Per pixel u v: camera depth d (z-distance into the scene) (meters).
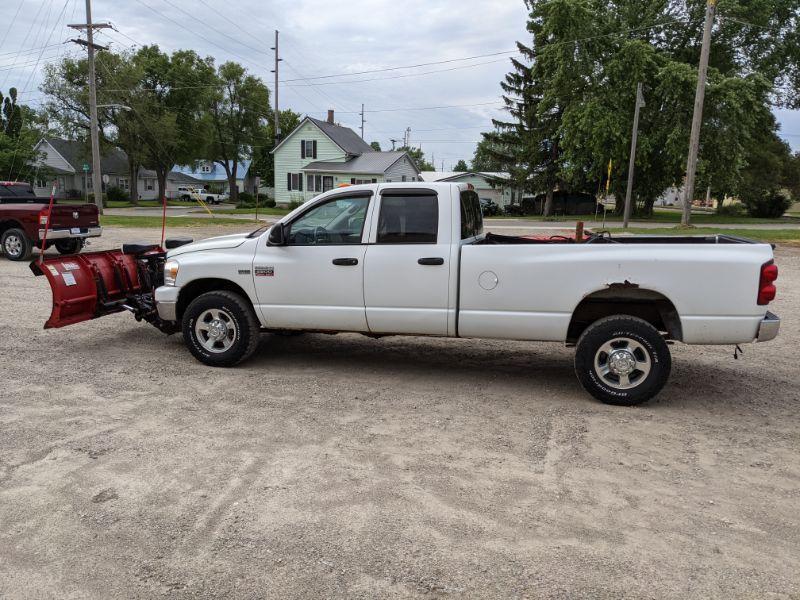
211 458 4.09
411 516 3.39
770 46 38.59
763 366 6.56
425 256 5.49
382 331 5.80
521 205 51.12
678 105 34.62
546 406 5.22
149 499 3.55
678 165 36.03
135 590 2.77
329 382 5.82
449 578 2.86
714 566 2.97
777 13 38.72
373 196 5.68
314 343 7.36
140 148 56.25
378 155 51.56
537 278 5.26
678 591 2.78
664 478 3.89
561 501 3.58
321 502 3.53
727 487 3.79
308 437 4.47
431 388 5.68
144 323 8.30
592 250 5.17
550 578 2.86
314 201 5.86
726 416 5.03
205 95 62.19
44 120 53.25
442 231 5.50
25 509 3.44
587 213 49.47
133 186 60.09
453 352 7.00
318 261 5.79
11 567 2.94
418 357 6.77
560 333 5.31
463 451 4.26
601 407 5.21
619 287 5.20
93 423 4.68
